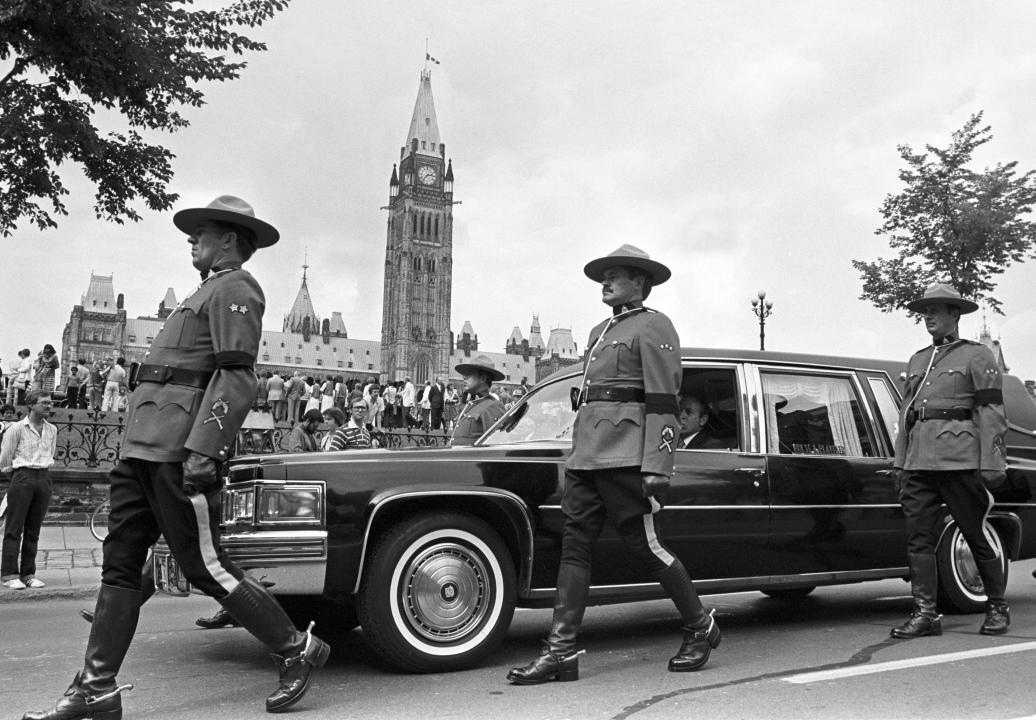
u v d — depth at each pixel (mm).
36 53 12742
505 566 4684
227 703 3971
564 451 5023
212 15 13883
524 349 184375
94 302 143125
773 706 3822
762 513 5426
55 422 16906
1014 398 7387
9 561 8680
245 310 3627
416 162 153875
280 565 4191
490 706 3854
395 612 4395
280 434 20141
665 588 4547
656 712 3732
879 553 5914
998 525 6598
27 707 4031
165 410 3551
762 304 29109
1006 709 3758
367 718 3676
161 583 4684
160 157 14836
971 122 22547
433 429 26375
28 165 13883
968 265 22219
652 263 4578
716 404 5594
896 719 3615
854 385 6219
